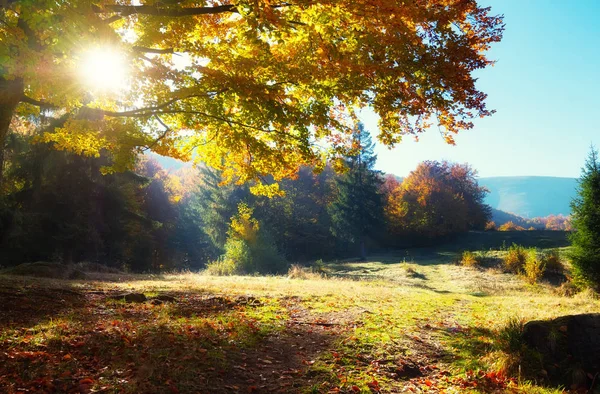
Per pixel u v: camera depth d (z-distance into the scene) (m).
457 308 11.39
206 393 4.71
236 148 9.47
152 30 7.92
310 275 23.66
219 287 13.58
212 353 5.82
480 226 71.94
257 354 6.19
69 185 27.52
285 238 53.34
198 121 8.95
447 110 8.20
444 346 7.14
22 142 23.30
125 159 9.18
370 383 5.42
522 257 28.53
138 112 8.48
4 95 7.11
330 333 7.61
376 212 53.72
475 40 7.90
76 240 27.62
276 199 54.34
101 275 17.50
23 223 24.55
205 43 8.64
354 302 11.43
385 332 7.80
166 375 4.96
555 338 6.33
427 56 7.30
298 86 8.53
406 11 6.60
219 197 47.78
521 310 10.82
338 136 10.22
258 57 7.90
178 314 8.49
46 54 6.42
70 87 7.09
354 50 7.61
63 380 4.57
